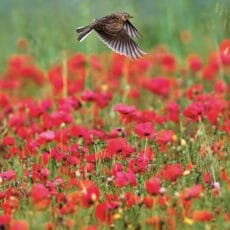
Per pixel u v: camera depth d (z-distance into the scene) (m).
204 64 22.53
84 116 17.12
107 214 11.41
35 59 22.62
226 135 14.62
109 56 21.67
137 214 11.80
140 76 20.27
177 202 11.59
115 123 16.81
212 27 19.97
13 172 12.89
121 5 23.95
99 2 23.75
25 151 14.24
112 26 11.84
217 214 11.67
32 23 23.62
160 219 11.28
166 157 14.11
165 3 24.42
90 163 13.23
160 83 18.02
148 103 19.11
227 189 12.09
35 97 21.06
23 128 15.23
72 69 20.28
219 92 17.59
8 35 25.67
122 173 11.98
